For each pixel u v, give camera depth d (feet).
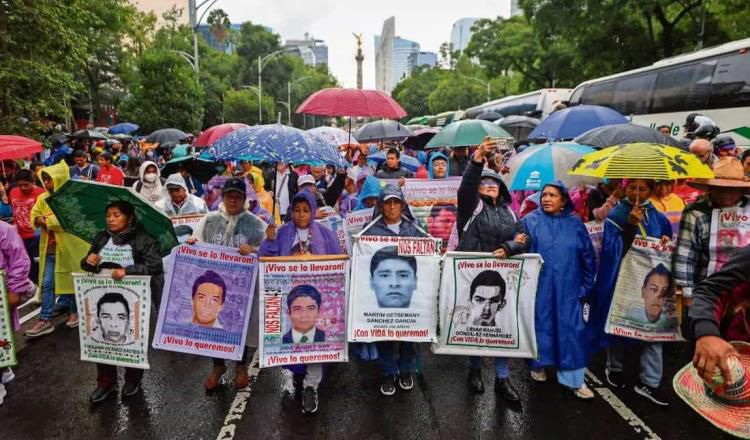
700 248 12.78
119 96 139.23
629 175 12.17
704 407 6.60
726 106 36.70
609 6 69.00
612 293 14.14
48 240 18.65
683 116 40.55
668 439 12.54
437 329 13.97
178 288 13.80
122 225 13.64
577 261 13.76
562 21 76.95
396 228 14.03
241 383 14.90
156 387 15.08
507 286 13.66
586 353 14.20
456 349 13.87
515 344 13.79
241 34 296.51
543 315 13.85
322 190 28.91
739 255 6.81
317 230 14.19
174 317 13.82
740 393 6.21
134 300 13.44
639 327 13.79
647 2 65.21
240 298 13.96
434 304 13.78
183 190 20.27
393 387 14.62
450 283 13.66
